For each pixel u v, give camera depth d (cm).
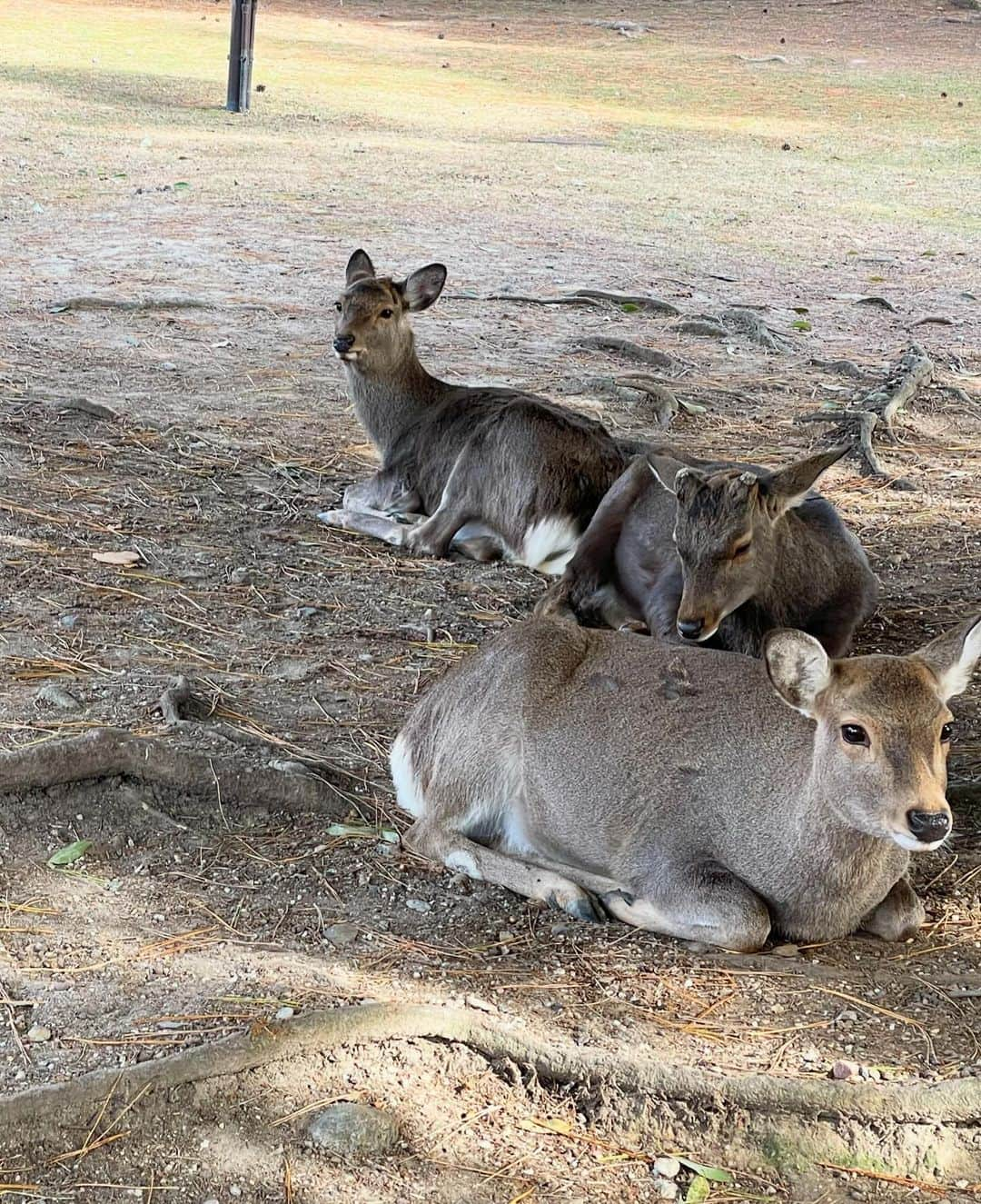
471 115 2750
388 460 863
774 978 430
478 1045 389
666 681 480
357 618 686
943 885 491
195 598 688
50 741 500
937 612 741
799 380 1244
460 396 850
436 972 423
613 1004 414
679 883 450
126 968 414
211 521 801
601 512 717
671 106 3011
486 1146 363
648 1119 375
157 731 534
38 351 1127
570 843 482
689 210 2022
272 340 1230
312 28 3775
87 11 3747
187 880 466
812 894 441
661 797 462
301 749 545
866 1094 377
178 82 2825
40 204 1716
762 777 446
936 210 2150
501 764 494
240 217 1727
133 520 784
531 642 500
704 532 595
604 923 460
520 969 429
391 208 1859
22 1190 338
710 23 4041
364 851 489
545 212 1923
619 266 1636
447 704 506
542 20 4106
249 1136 357
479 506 796
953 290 1666
